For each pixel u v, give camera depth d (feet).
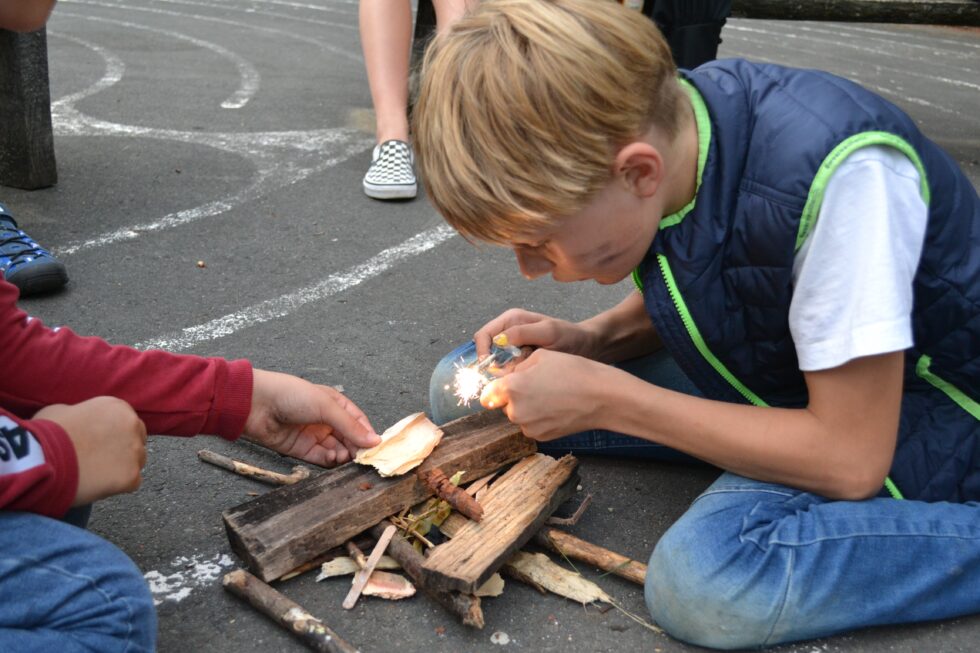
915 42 30.45
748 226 5.31
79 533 4.65
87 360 5.68
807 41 29.12
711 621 5.24
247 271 10.48
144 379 5.81
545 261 5.35
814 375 5.26
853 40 29.96
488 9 5.11
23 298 9.45
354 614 5.58
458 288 10.34
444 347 9.00
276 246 11.21
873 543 5.32
